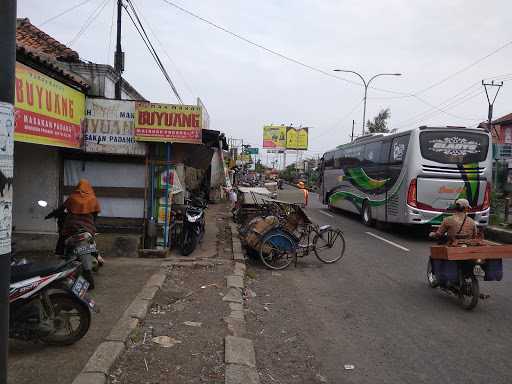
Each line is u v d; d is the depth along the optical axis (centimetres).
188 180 1291
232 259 908
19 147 873
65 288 452
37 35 1141
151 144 892
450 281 670
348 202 1925
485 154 1296
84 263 629
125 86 1344
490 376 443
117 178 906
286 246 909
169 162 893
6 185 248
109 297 613
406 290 766
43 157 880
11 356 430
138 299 601
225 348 469
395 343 526
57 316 447
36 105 650
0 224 245
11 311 425
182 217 958
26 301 428
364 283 809
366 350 504
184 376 409
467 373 449
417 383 427
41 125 668
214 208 2081
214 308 602
